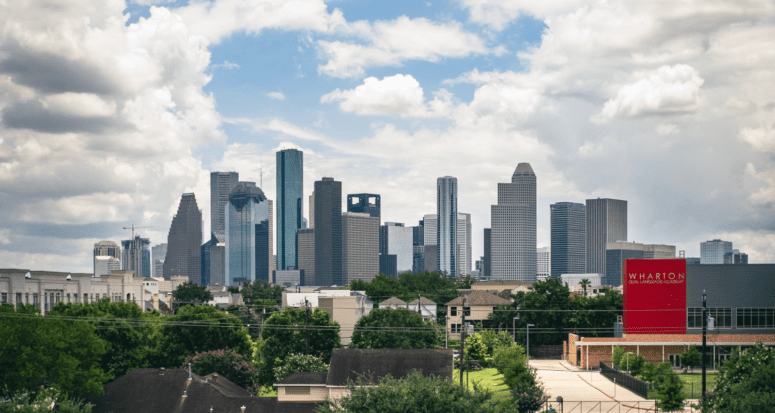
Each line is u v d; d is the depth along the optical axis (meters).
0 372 63.34
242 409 67.12
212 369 87.81
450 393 50.81
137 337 88.69
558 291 144.25
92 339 71.56
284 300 194.12
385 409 49.28
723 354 113.69
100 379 69.88
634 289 116.88
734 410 49.72
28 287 100.69
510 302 166.00
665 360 114.81
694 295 124.12
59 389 66.31
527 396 70.12
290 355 95.62
